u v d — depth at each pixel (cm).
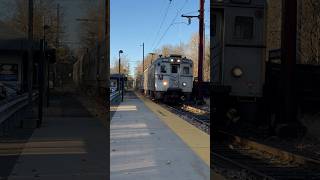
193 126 1570
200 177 772
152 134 1325
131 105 3017
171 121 1797
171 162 889
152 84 4012
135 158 927
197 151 1020
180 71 3697
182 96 3694
